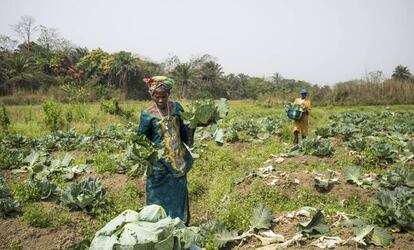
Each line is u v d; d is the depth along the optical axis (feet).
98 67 208.64
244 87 318.04
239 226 16.71
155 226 7.88
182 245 7.97
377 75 131.75
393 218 15.71
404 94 123.44
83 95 96.78
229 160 29.96
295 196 21.49
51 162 27.89
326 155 29.89
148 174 14.28
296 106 38.27
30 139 41.63
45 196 20.84
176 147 15.14
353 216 16.94
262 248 14.26
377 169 26.96
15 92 147.02
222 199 21.77
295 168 27.48
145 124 15.08
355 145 31.89
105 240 7.87
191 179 24.75
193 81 236.84
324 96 127.75
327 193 21.54
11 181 25.72
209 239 12.18
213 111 14.38
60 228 17.56
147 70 226.79
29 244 16.34
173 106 15.43
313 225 15.10
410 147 32.27
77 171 26.32
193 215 20.71
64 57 206.69
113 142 40.19
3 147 34.17
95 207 19.47
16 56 182.39
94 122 58.54
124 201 21.45
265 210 16.44
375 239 14.07
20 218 18.07
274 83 335.88
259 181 22.65
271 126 47.78
